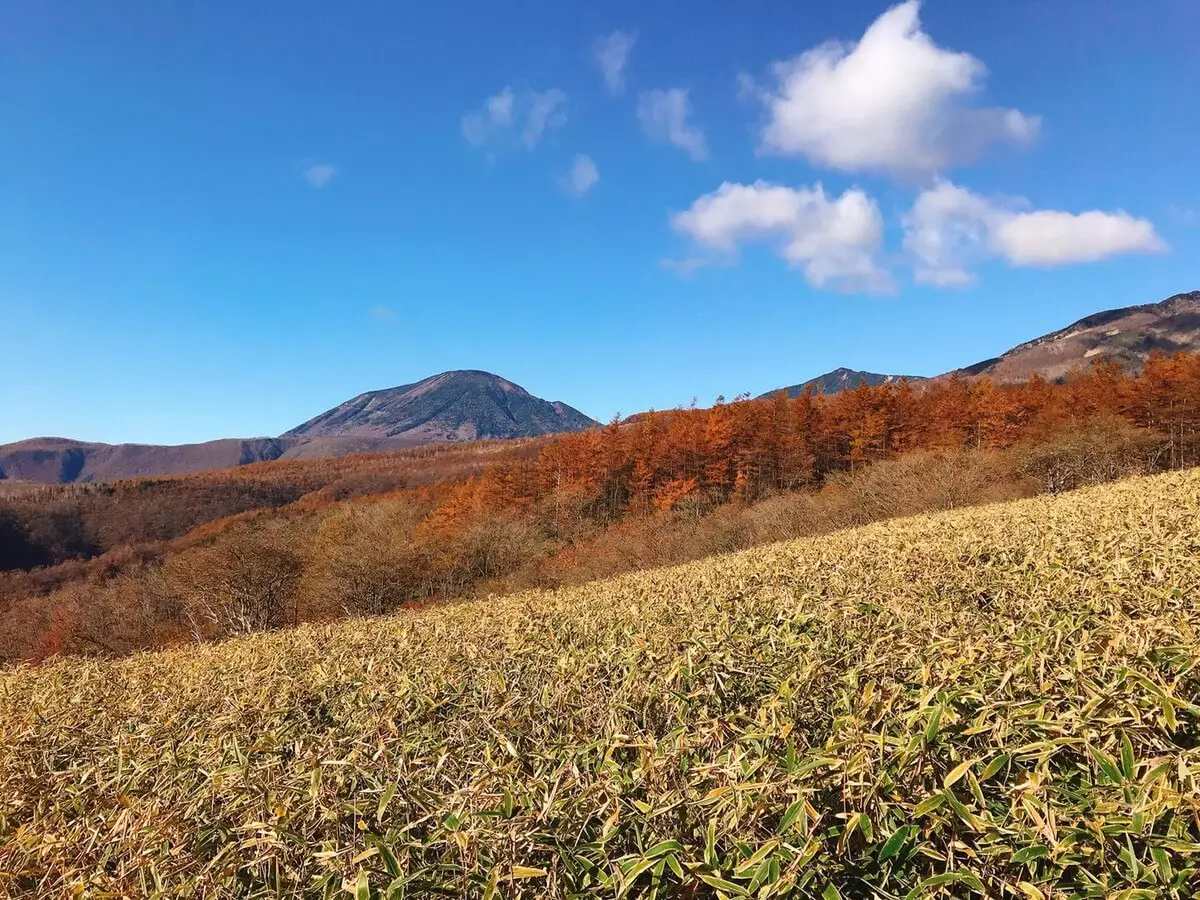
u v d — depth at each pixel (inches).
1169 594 142.6
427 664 195.6
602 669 160.4
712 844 79.0
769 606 201.6
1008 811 81.1
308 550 1362.0
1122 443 1343.5
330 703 180.4
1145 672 99.4
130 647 1256.8
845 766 84.7
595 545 1566.2
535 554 1520.7
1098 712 87.7
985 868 75.6
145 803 120.6
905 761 85.9
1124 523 249.6
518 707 143.3
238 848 99.0
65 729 191.2
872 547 296.7
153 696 221.6
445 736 139.3
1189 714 90.3
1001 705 93.3
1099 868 73.8
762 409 2075.5
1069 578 174.9
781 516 1381.6
